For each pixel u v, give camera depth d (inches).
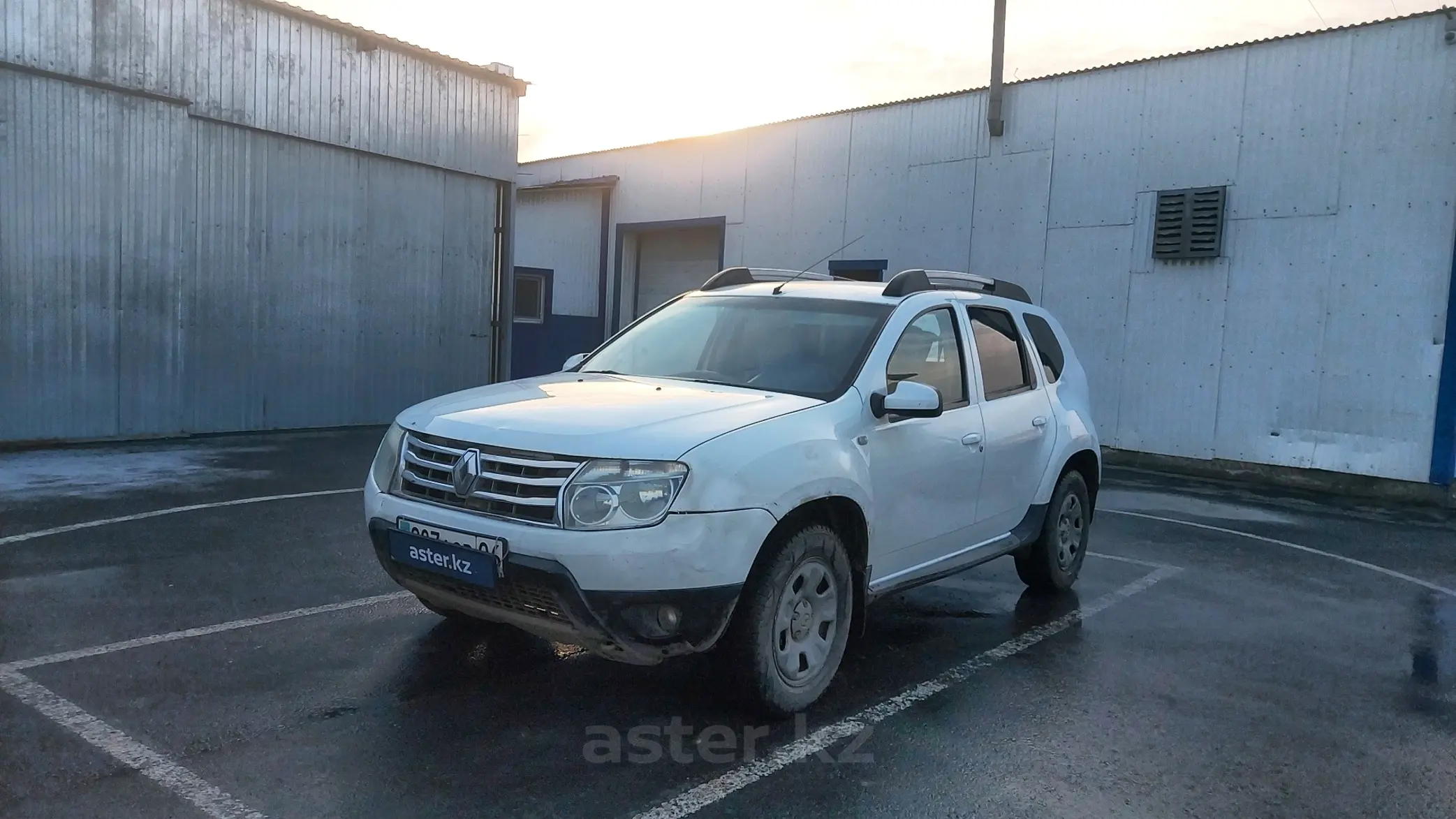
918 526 200.1
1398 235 492.7
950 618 240.2
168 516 303.4
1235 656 219.1
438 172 614.9
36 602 214.5
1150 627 239.0
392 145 582.2
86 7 444.5
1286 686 201.6
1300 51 522.0
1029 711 180.7
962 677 198.1
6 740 148.1
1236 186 545.3
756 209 781.3
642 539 148.9
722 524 152.7
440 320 625.3
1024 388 247.4
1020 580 278.1
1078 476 266.8
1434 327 482.3
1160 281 573.9
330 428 565.6
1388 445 495.8
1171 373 570.3
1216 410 553.3
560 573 148.8
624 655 154.6
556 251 946.1
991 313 245.3
